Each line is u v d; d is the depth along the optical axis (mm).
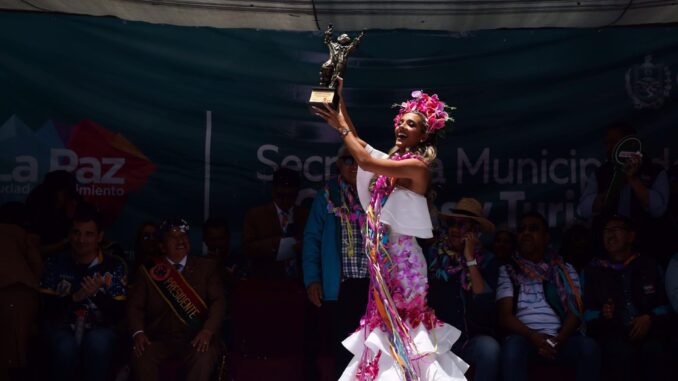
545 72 12383
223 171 12422
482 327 10430
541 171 12352
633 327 10477
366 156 7672
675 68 12328
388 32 12414
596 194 11938
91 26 12289
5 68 12172
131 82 12344
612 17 11453
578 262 11539
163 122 12375
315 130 12461
